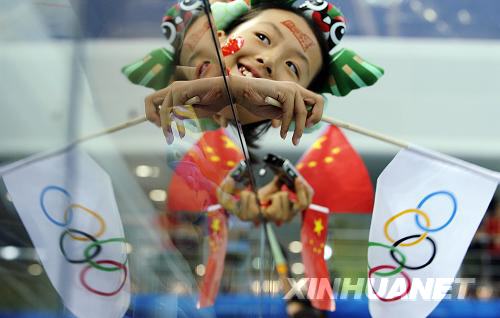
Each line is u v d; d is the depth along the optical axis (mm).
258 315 3078
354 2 4348
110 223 1039
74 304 1043
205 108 1500
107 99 967
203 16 1225
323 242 2932
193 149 1485
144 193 1090
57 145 920
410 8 4477
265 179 3191
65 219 997
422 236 2498
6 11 876
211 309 2059
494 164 4598
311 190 2912
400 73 4355
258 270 3117
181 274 1304
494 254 3939
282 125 2156
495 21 4539
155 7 1037
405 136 4316
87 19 916
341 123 2621
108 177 997
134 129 1046
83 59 922
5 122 877
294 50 2328
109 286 1078
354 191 2885
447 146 4500
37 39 892
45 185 949
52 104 909
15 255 968
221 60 1406
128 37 979
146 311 1109
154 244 1106
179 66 1198
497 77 4551
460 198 2480
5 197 936
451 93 4508
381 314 2521
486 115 4543
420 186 2518
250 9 2297
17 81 884
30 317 971
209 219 1887
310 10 2352
